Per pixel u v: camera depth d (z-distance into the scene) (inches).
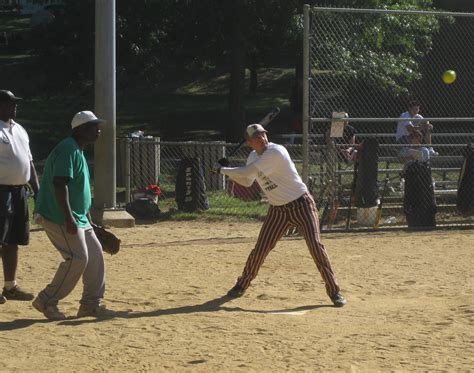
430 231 551.2
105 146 581.6
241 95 1090.7
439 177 750.5
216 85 1588.3
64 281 313.9
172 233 545.3
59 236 310.8
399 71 779.4
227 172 349.7
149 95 1515.7
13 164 337.7
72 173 305.0
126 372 247.1
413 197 556.1
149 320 315.9
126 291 373.4
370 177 561.3
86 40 1084.5
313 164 671.1
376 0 967.0
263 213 638.5
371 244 499.5
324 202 566.6
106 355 264.8
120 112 1349.7
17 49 1803.6
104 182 583.5
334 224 577.0
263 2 1001.5
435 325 301.7
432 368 246.1
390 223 575.2
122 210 586.2
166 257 456.8
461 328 295.9
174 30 1072.8
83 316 321.1
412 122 630.5
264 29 1047.6
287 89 1523.1
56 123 1263.5
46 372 248.2
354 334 288.5
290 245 492.1
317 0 991.6
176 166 848.9
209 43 1087.0
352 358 257.4
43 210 311.4
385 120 531.2
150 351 268.7
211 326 303.7
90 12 1077.1
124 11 1055.0
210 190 724.0
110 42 578.9
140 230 557.9
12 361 258.8
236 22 1039.6
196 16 1025.5
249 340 281.6
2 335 291.6
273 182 347.6
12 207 340.8
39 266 428.5
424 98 1055.0
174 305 346.9
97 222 573.3
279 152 344.5
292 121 1053.2
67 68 1120.2
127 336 288.7
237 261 446.9
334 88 919.0
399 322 308.8
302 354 262.7
